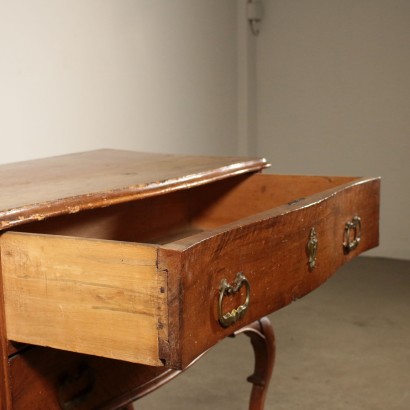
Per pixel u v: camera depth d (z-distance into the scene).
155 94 3.53
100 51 3.08
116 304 1.01
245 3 4.41
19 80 2.64
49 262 1.06
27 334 1.10
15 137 2.64
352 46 4.37
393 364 2.81
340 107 4.45
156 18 3.50
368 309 3.46
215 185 1.95
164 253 0.96
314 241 1.38
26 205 1.18
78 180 1.52
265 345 2.03
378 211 1.74
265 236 1.20
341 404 2.49
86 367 1.28
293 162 4.60
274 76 4.57
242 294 1.16
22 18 2.64
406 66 4.26
